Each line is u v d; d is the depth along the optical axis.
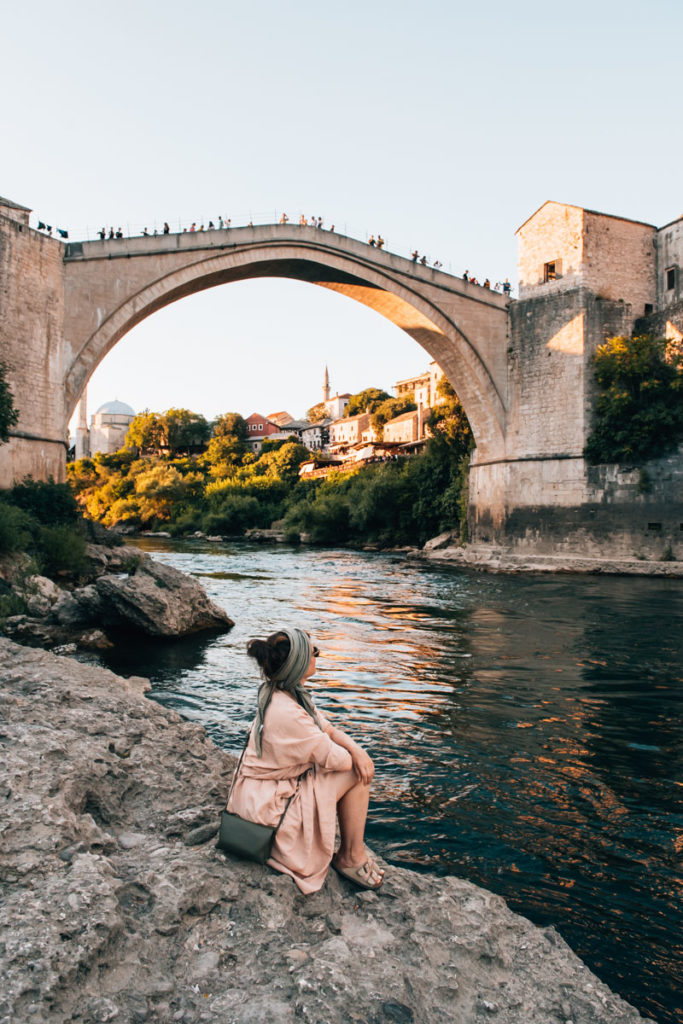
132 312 27.95
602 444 30.19
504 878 4.94
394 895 3.50
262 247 30.73
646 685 10.38
